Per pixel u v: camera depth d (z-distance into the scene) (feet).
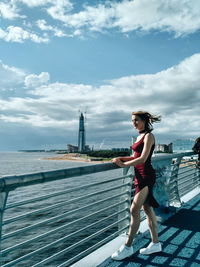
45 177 7.19
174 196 18.54
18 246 7.16
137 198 10.00
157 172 15.96
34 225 7.60
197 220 15.35
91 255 10.31
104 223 77.51
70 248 8.98
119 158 10.32
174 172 18.44
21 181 6.45
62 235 67.82
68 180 176.76
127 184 12.17
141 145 9.98
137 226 10.19
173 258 10.36
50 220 8.07
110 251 10.73
